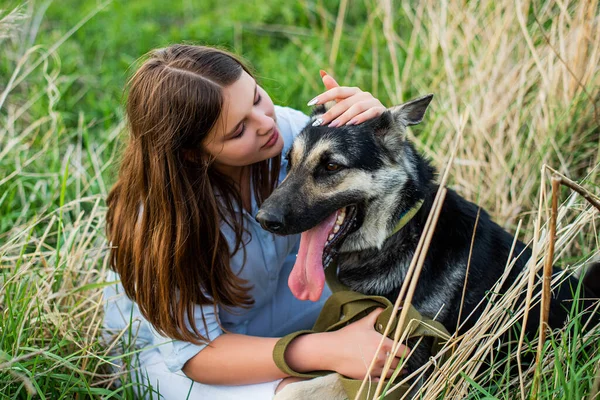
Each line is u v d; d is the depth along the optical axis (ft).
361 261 10.48
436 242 10.03
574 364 8.38
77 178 14.42
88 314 11.86
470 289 10.02
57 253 11.54
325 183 9.73
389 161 9.98
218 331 10.40
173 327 9.97
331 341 9.53
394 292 10.09
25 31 19.06
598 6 13.58
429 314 9.95
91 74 19.81
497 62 14.39
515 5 14.29
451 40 15.92
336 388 9.43
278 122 11.32
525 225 13.11
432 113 15.70
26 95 17.66
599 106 13.33
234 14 22.62
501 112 14.11
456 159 13.99
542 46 14.14
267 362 9.68
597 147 13.19
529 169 13.46
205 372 10.09
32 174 14.12
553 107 13.51
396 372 8.58
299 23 22.20
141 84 9.32
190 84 8.96
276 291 11.63
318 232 9.85
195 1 24.20
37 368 10.04
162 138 9.22
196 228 9.70
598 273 10.56
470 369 9.30
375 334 9.47
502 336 10.23
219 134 9.27
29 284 11.47
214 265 10.09
